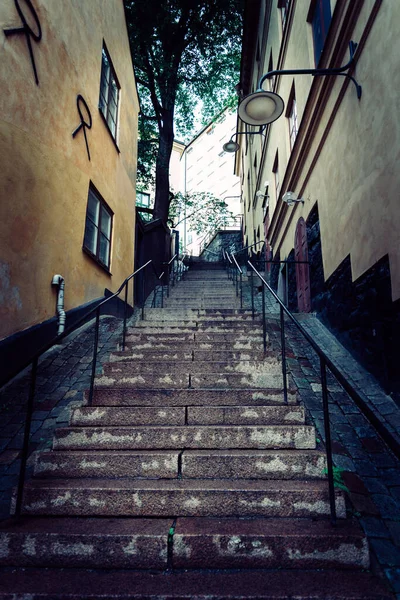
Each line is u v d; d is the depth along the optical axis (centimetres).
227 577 182
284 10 944
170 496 221
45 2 502
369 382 404
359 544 189
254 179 1551
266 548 191
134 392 314
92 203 671
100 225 700
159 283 1206
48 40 507
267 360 385
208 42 1491
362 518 219
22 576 185
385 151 383
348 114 486
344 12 480
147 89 1623
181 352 423
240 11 1383
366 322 432
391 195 370
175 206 1950
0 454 289
